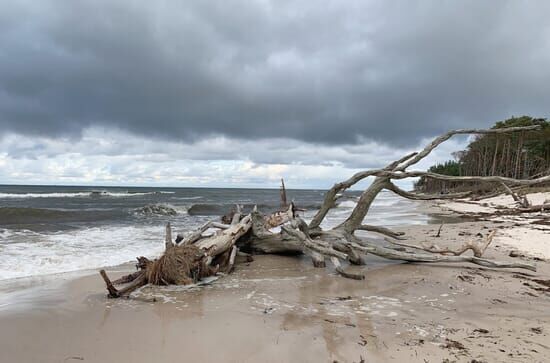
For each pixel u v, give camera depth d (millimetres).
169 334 4480
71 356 3881
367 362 3715
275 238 9984
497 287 6617
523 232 13664
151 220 20141
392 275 7668
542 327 4645
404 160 9781
